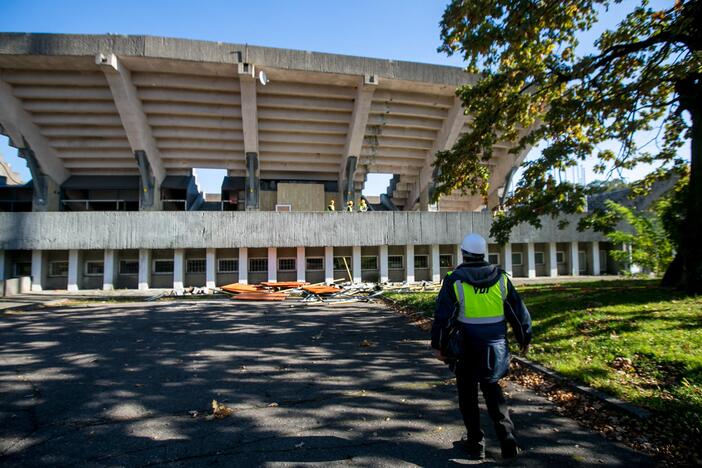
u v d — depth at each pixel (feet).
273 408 13.85
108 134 77.15
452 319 10.30
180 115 75.56
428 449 10.80
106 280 63.93
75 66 64.59
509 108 36.22
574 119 32.32
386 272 71.56
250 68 64.59
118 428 12.34
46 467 10.09
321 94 74.49
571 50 34.32
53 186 81.56
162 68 65.87
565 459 10.17
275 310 39.06
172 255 69.05
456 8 31.96
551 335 21.30
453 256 76.07
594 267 79.51
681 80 30.17
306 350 22.25
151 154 78.54
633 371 15.35
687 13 27.55
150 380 17.07
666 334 18.61
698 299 26.71
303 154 88.63
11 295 57.21
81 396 15.19
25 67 64.80
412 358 20.30
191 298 52.06
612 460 10.07
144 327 29.84
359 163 93.50
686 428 10.90
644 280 48.42
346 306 41.83
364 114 76.18
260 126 79.56
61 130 75.92
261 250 70.49
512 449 9.80
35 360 20.48
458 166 37.81
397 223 69.87
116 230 62.13
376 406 13.94
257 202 82.58
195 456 10.56
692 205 30.73
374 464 10.04
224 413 13.34
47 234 61.16
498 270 10.68
